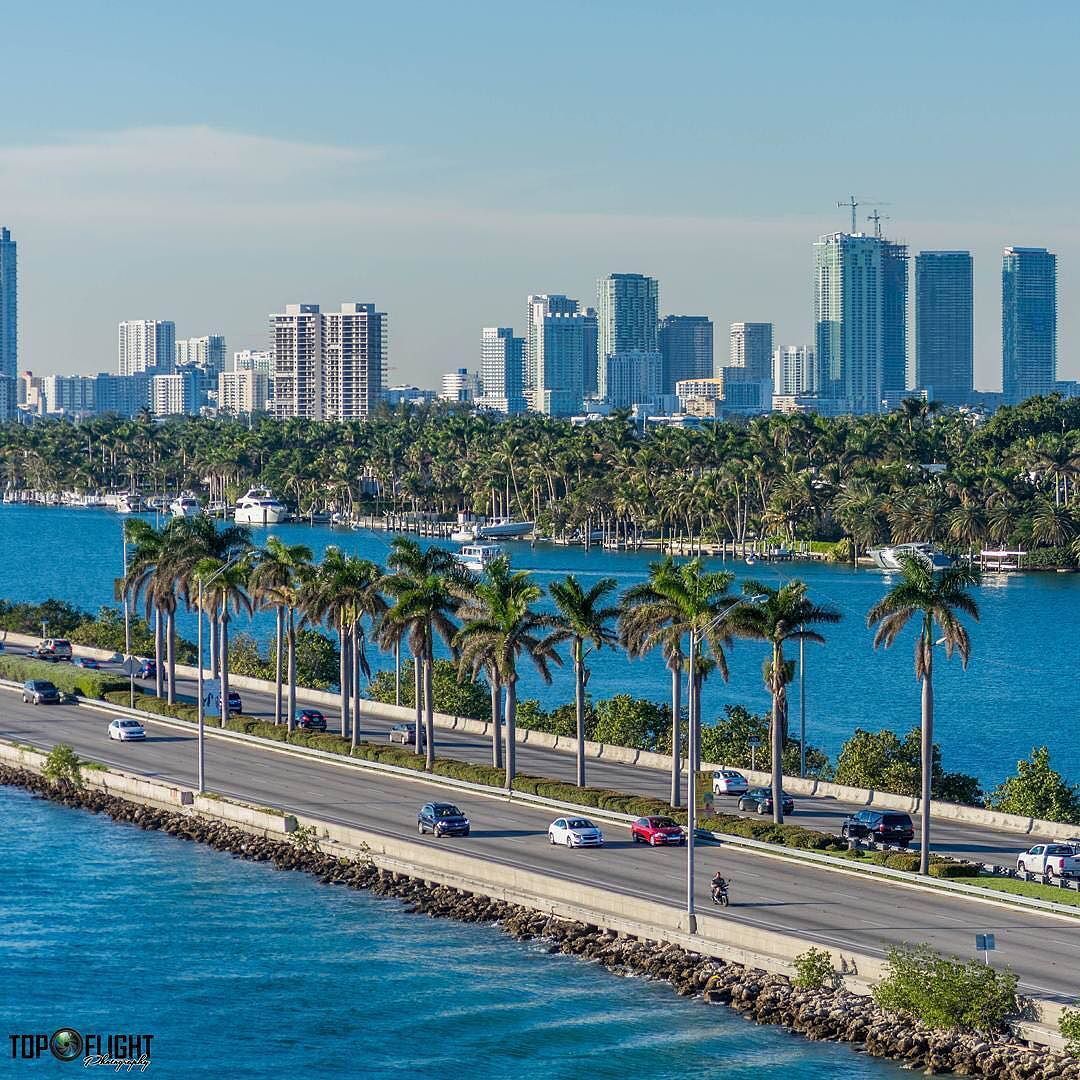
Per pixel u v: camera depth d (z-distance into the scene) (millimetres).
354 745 168625
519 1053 97000
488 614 156875
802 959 101000
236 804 145750
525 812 144125
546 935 114938
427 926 118688
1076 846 120125
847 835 131000
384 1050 98500
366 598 171125
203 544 194250
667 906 112438
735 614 137750
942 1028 93812
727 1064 93562
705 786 153875
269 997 106875
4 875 133500
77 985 109938
